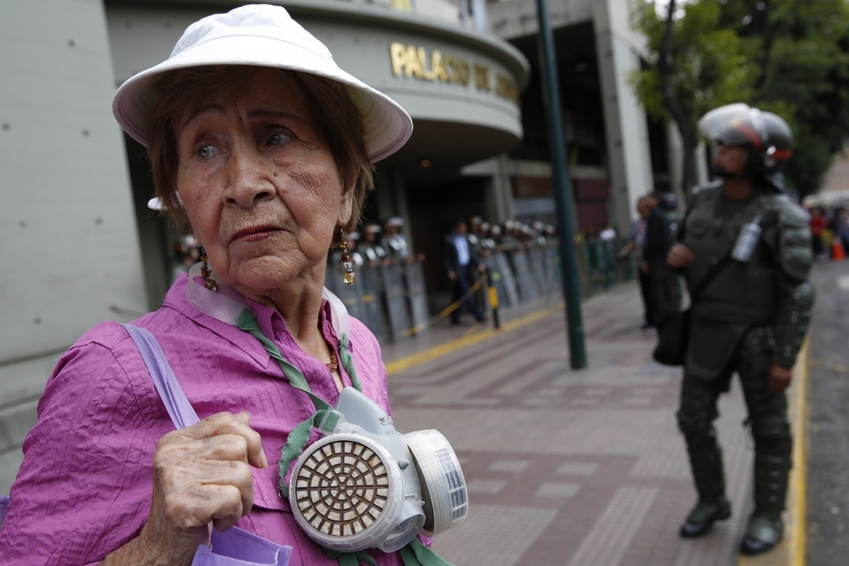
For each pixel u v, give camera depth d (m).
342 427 1.00
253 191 1.00
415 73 9.40
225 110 1.03
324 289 1.30
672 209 11.69
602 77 20.41
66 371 0.91
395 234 11.82
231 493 0.78
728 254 3.42
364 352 1.35
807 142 28.94
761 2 22.56
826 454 5.38
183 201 1.06
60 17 4.49
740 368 3.48
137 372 0.90
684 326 3.67
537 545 3.69
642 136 23.08
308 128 1.08
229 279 1.03
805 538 3.98
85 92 4.64
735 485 4.28
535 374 7.97
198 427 0.83
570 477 4.64
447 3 10.66
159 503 0.79
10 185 4.13
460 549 3.71
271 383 1.00
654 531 3.75
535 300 15.86
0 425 3.93
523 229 16.36
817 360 8.92
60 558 0.83
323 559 0.95
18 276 4.14
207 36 1.02
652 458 4.87
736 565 3.33
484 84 10.97
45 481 0.87
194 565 0.81
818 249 26.19
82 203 4.57
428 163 15.00
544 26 7.84
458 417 6.41
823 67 24.56
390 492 0.93
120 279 4.82
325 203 1.08
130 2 6.93
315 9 8.02
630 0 22.11
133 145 7.92
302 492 0.94
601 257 16.66
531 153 23.48
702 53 12.33
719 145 3.40
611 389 6.95
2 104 4.11
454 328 12.28
